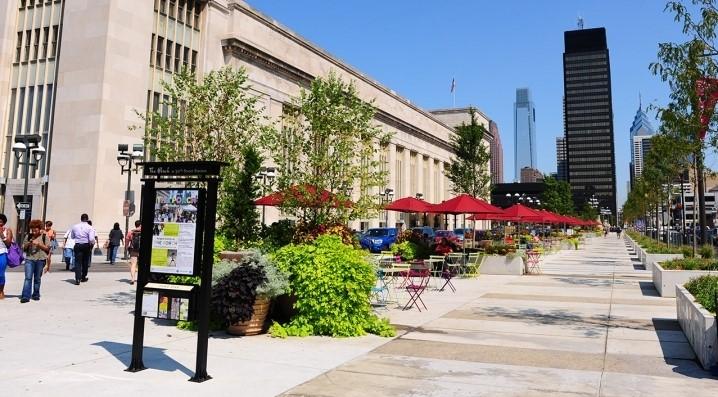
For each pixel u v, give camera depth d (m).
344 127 11.63
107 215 31.91
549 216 31.19
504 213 25.58
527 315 11.63
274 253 10.38
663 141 15.63
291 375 6.67
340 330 9.23
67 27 33.78
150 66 35.44
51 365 6.94
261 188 13.38
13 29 36.69
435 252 21.70
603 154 165.00
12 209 34.19
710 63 11.16
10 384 6.06
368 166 12.00
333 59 55.31
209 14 39.62
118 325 9.91
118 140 32.75
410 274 15.12
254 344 8.52
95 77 32.22
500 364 7.32
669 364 7.40
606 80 167.75
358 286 9.50
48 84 34.84
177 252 6.76
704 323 7.26
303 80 48.12
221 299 9.04
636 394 5.97
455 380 6.49
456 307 12.80
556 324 10.55
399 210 21.83
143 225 6.95
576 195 164.25
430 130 81.75
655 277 16.84
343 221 12.10
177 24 37.62
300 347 8.34
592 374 6.82
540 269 25.14
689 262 15.92
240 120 12.62
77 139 32.28
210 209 6.59
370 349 8.23
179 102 12.80
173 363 7.21
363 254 10.63
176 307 6.60
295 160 11.70
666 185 41.84
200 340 6.41
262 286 9.16
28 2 36.53
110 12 32.59
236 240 12.23
